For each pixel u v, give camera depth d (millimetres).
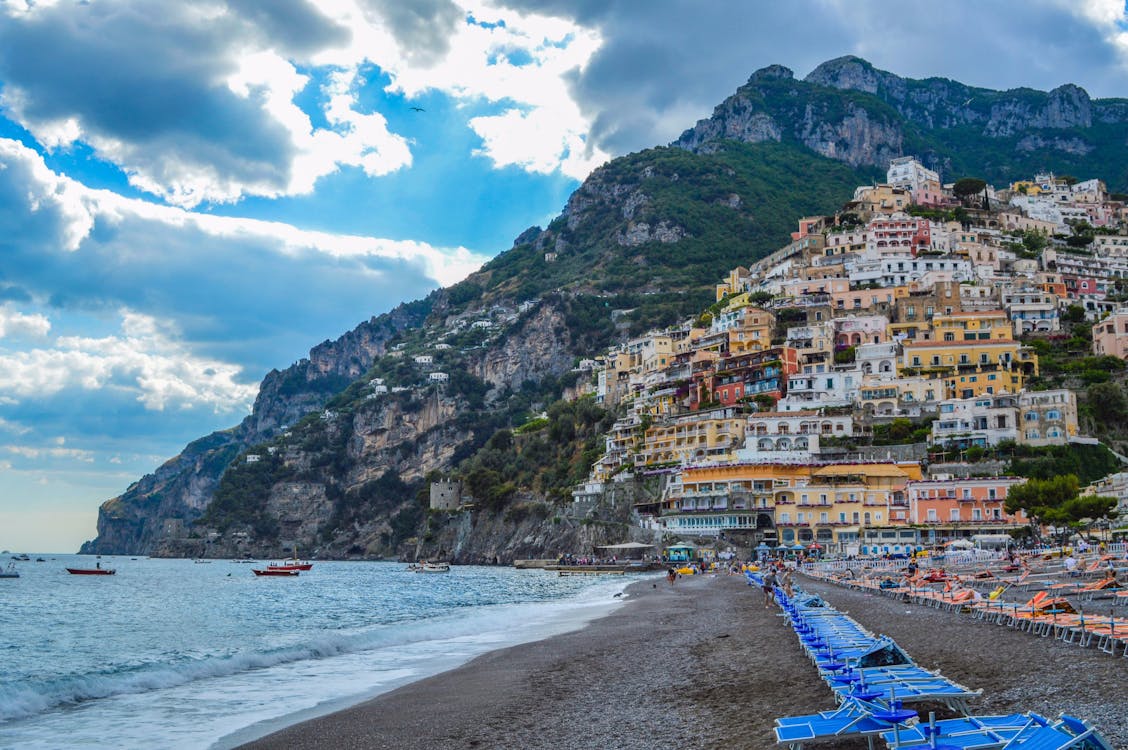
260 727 29797
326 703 33906
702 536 161375
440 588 130875
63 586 157250
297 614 85375
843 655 30375
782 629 48688
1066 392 153500
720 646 43281
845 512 153875
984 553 112938
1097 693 24781
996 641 36625
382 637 54906
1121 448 155625
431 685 36969
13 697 35375
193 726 30234
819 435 171625
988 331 190250
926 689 23344
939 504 146750
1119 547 93062
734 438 182125
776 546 154875
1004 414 157125
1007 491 141875
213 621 78688
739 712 26828
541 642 51188
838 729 20609
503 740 26000
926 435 164375
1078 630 34625
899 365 186875
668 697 30328
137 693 36875
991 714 23562
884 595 69562
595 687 33750
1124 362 171750
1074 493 123312
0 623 79625
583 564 172750
